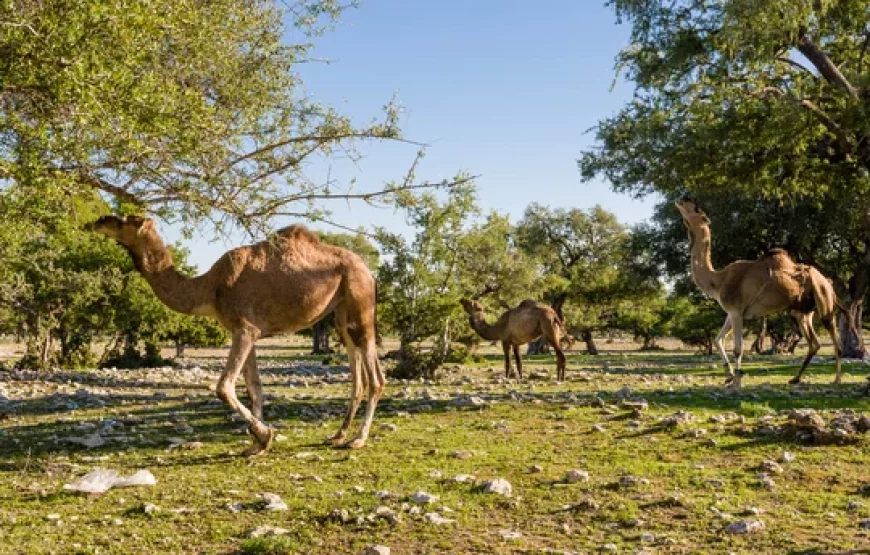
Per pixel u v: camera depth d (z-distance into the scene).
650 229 41.75
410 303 22.72
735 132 18.14
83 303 28.22
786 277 14.36
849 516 5.83
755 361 31.02
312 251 8.89
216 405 12.85
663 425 9.25
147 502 6.51
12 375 21.36
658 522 5.78
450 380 19.16
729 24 16.94
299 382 18.73
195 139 6.01
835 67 18.94
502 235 36.03
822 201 29.98
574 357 41.53
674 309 63.50
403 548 5.34
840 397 12.55
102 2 5.35
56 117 5.57
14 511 6.34
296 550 5.27
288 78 7.42
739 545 5.22
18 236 9.10
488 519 5.97
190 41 6.53
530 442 8.76
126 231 8.33
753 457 7.70
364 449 8.67
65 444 9.38
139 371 24.28
